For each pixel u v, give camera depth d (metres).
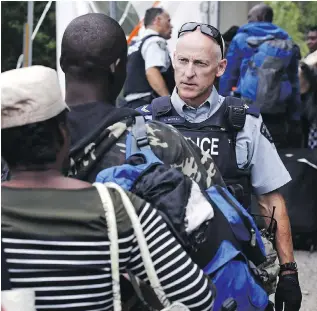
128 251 1.70
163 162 2.08
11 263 1.63
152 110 2.92
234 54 6.03
